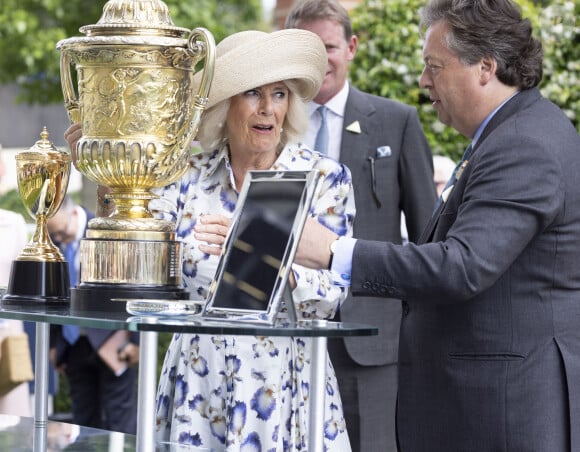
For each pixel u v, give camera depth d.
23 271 5.14
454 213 5.60
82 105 4.91
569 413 5.44
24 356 10.03
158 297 4.76
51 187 5.29
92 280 4.82
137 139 4.81
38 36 21.38
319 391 4.30
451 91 5.75
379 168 8.91
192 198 6.00
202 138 6.00
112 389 11.23
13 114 24.08
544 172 5.30
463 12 5.66
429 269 5.16
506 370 5.48
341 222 5.91
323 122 8.91
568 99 11.20
